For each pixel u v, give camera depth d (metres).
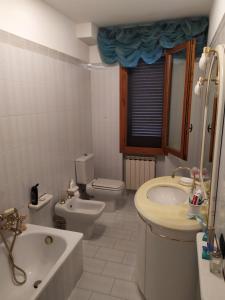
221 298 0.79
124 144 3.45
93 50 3.26
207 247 1.03
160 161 3.40
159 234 1.46
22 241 1.94
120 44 3.02
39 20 2.14
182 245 1.42
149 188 1.93
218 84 1.05
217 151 1.05
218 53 1.05
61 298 1.68
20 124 1.96
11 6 1.79
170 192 2.02
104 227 2.82
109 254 2.32
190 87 2.37
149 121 3.37
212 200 1.09
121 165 3.55
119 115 3.38
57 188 2.61
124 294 1.84
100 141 3.57
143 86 3.28
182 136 2.52
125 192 3.59
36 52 2.12
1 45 1.71
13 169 1.91
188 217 1.45
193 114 2.95
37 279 1.89
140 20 2.76
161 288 1.57
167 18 2.71
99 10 2.46
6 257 1.82
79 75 3.02
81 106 3.13
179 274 1.48
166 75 2.96
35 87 2.13
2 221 1.79
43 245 2.00
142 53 2.98
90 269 2.11
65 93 2.68
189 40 2.49
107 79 3.31
